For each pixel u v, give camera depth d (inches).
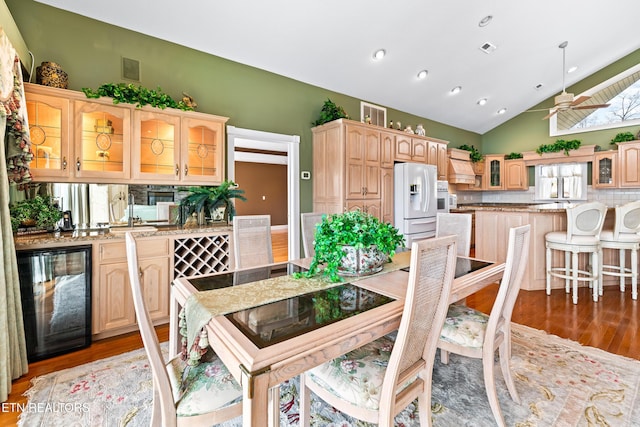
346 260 67.1
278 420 43.5
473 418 62.5
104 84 107.7
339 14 125.0
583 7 152.6
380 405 44.2
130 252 40.8
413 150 197.9
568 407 65.4
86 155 100.7
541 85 231.3
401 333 42.9
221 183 129.3
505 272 58.7
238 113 145.5
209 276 68.2
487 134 296.8
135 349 91.5
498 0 137.1
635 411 63.9
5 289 70.6
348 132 158.4
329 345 40.4
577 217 129.5
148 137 113.3
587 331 102.2
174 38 125.4
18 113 75.9
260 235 92.5
